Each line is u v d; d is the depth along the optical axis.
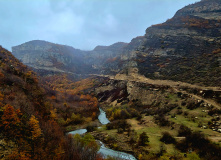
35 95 54.47
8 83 46.31
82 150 33.84
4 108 27.52
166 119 42.56
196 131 30.25
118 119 58.88
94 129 54.28
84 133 52.09
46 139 31.89
